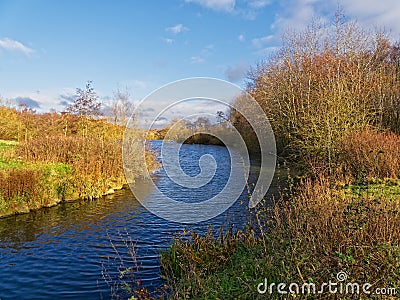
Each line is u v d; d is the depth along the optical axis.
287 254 4.44
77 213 11.32
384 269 3.95
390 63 25.55
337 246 4.46
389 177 11.03
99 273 6.63
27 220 10.45
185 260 6.05
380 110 17.92
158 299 4.84
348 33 22.05
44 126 21.11
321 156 15.48
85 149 15.38
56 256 7.56
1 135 22.64
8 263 7.19
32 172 11.77
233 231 7.75
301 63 23.11
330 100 17.28
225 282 4.74
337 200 6.16
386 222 4.80
